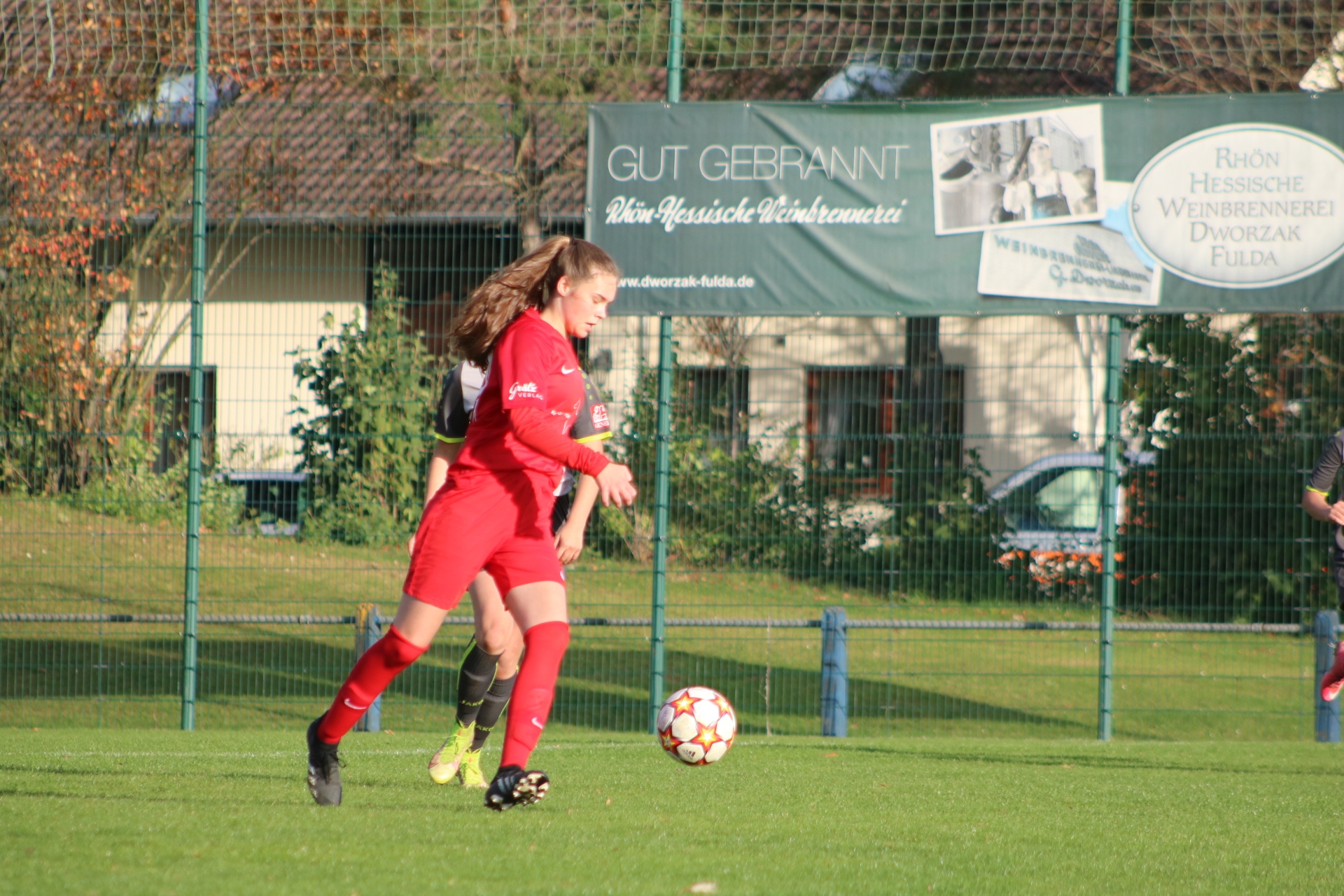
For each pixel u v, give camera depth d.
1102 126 26.83
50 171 28.89
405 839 11.80
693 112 27.48
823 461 28.80
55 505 28.19
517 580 13.02
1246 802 16.61
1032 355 32.81
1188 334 30.66
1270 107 26.45
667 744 17.72
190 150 29.33
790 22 29.11
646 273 27.53
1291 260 26.34
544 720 12.69
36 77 29.23
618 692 30.39
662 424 27.39
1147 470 30.12
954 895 10.20
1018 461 32.66
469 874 10.34
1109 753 23.33
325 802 13.87
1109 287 26.77
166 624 33.81
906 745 24.36
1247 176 26.50
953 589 28.44
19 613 30.25
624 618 28.53
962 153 27.03
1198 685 32.16
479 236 28.97
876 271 27.16
